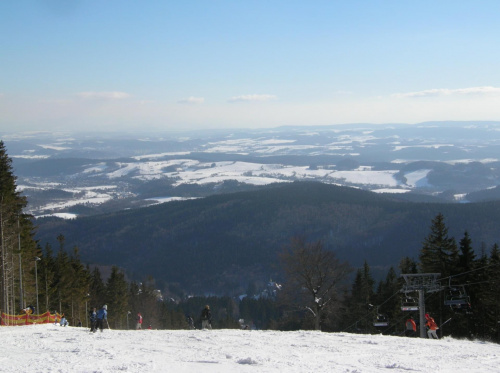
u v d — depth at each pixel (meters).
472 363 18.34
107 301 81.31
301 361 17.41
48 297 63.12
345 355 19.69
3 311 45.19
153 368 14.91
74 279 69.38
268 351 20.09
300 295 51.34
